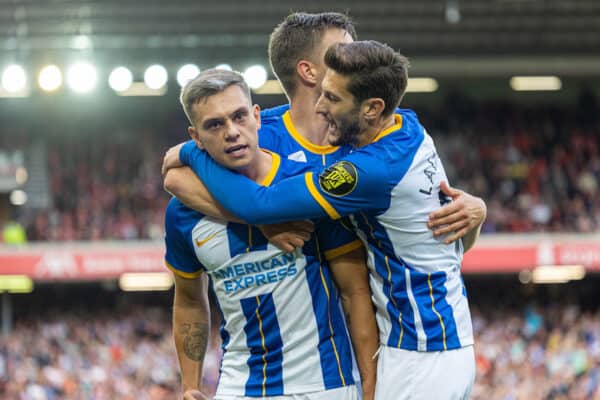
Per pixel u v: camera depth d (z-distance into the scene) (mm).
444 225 9609
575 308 61594
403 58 9469
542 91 76562
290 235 9523
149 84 65062
